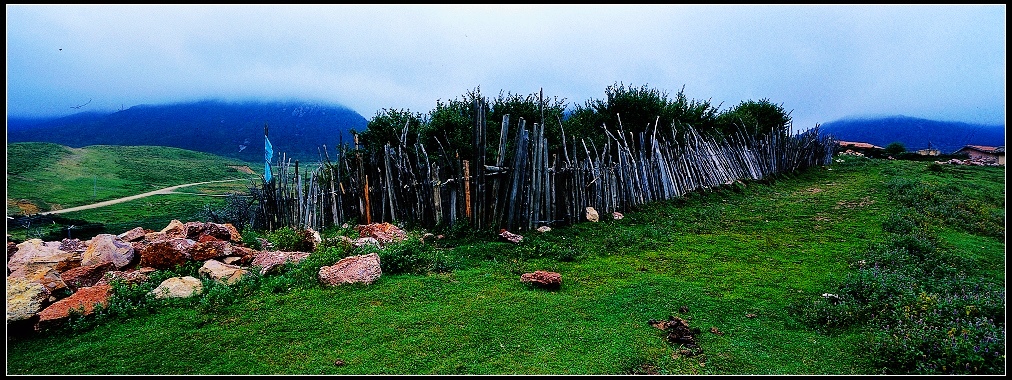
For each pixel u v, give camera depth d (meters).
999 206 20.62
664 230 15.21
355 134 17.62
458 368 6.73
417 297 9.18
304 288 9.46
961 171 34.16
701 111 29.06
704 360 7.07
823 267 11.53
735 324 8.38
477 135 14.06
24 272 8.84
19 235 38.62
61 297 8.90
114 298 8.39
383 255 10.84
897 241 12.77
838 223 16.42
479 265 11.48
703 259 12.17
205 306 8.46
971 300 8.24
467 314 8.45
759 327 8.26
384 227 14.02
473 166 14.40
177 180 119.75
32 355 7.03
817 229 15.57
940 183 25.75
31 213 66.12
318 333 7.69
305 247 12.94
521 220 14.30
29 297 7.64
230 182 121.12
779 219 17.17
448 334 7.71
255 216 20.03
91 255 10.21
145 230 13.82
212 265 10.05
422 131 19.59
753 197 22.19
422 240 13.31
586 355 7.14
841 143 69.00
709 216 17.47
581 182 15.85
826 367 6.94
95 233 42.75
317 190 17.11
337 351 7.17
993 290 9.16
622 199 17.53
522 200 14.25
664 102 25.20
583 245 13.23
